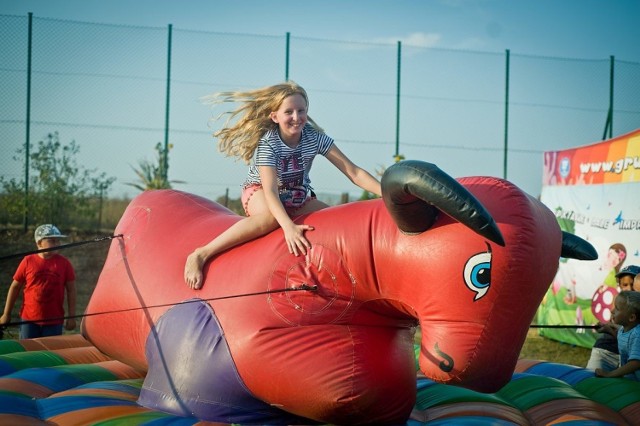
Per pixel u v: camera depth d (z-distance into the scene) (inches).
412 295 151.8
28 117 510.3
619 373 185.0
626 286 244.7
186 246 187.9
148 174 531.2
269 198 168.7
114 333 194.5
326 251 159.8
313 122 185.6
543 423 161.0
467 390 184.9
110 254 206.5
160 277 184.9
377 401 154.3
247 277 166.1
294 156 176.1
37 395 175.6
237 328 161.5
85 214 532.4
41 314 265.4
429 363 148.4
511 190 147.1
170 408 166.6
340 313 158.7
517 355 152.0
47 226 266.7
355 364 153.8
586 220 382.6
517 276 142.4
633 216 350.3
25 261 267.6
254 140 175.0
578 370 202.1
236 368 159.9
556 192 409.7
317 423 162.6
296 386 153.6
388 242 153.9
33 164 514.9
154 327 177.3
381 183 143.7
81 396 170.4
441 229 147.2
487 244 142.3
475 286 143.2
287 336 157.2
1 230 512.7
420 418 169.2
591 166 381.1
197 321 168.6
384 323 164.2
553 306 409.7
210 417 162.4
